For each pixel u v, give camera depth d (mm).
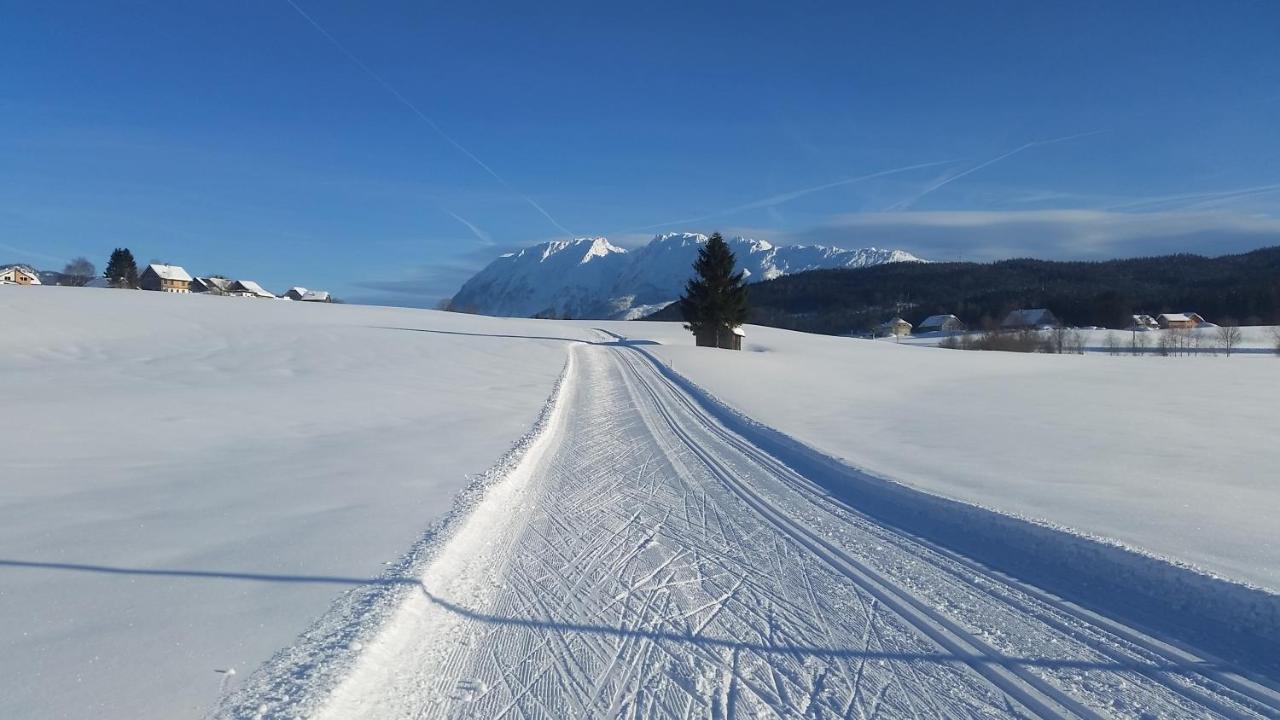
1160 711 3830
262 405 16750
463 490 8773
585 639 4777
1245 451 12148
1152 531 6836
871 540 7113
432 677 4219
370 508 7809
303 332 40250
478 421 15461
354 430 13789
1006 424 15812
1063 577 5914
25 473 9258
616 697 4004
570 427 15547
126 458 10484
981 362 43906
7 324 35031
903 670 4332
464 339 41125
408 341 38031
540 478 10289
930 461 11023
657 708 3881
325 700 3705
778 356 41375
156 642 4348
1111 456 11562
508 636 4812
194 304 54500
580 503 8766
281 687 3812
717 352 41094
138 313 43906
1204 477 9797
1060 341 76250
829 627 4977
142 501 7926
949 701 3957
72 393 18250
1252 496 8500
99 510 7496
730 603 5434
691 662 4449
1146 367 40656
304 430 13602
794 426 15219
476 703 3918
